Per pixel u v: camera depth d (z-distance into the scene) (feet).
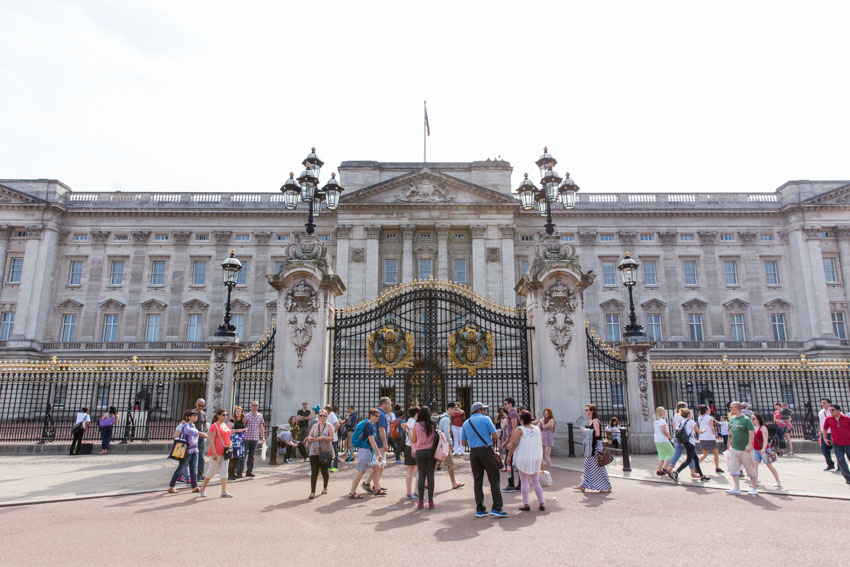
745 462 41.24
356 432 41.01
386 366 65.92
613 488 44.09
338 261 191.72
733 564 24.20
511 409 47.44
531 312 67.05
